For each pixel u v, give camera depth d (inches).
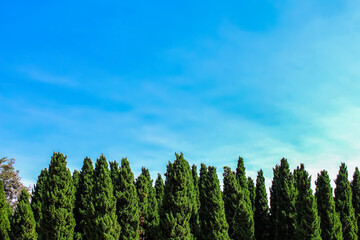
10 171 2394.2
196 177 2187.5
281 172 1662.2
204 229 1364.4
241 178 2000.5
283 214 1555.1
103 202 1285.7
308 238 1304.1
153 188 2000.5
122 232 1352.1
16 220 1321.4
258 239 1886.1
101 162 1706.4
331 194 1494.8
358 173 1851.6
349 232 1541.6
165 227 1222.3
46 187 1318.9
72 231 1307.8
